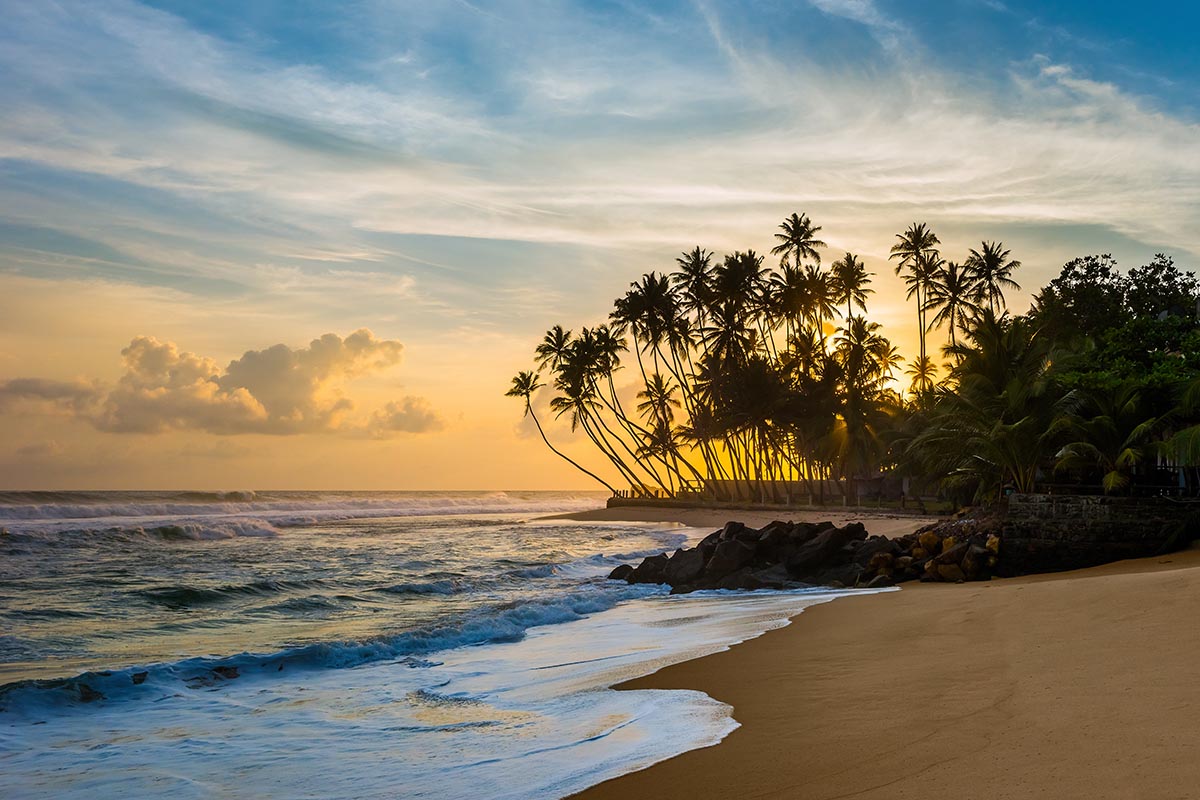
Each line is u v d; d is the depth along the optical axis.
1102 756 5.16
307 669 11.16
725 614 16.58
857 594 19.89
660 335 79.12
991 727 6.19
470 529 59.72
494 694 9.56
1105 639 9.20
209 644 13.55
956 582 22.14
